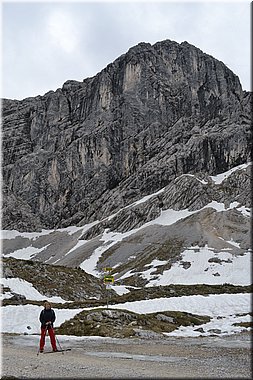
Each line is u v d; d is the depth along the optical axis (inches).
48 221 7775.6
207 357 706.8
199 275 4028.1
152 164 7406.5
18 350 839.1
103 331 1130.0
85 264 5132.9
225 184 6269.7
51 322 818.8
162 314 1362.0
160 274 4185.5
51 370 568.1
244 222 5162.4
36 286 2085.4
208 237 4906.5
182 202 6092.5
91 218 7268.7
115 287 2630.4
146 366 603.5
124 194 7140.8
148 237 5369.1
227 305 1574.8
